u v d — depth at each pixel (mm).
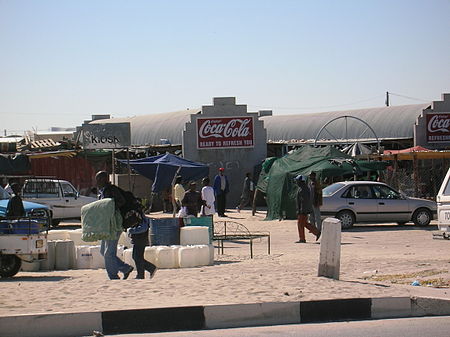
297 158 30609
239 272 12727
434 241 20125
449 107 44750
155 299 9555
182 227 16391
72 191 27500
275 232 24422
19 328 8398
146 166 29812
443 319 9227
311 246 19641
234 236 17625
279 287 10320
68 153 33875
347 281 10938
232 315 8945
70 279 12547
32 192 26547
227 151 39469
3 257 13602
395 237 21531
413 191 33688
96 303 9336
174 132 49656
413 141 45031
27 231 13594
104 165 37938
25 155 29984
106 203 12125
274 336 8297
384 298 9430
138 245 12305
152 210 35906
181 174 29578
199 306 8859
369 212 24406
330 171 28797
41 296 10016
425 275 12148
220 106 39500
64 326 8500
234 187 39344
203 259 14711
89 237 12055
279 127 52281
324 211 24297
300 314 9156
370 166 30469
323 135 49750
